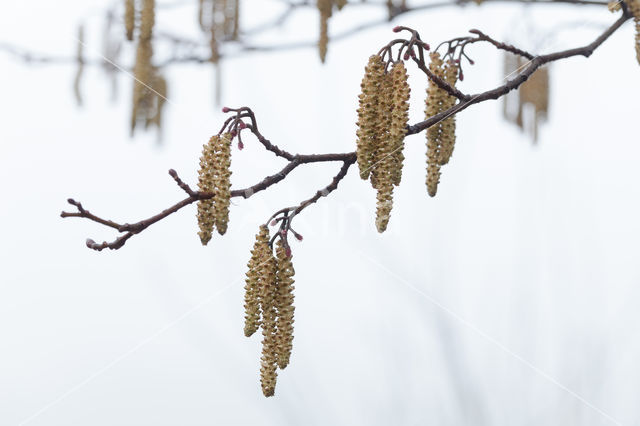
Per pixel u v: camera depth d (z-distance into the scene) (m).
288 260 0.97
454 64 1.01
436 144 1.01
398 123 0.95
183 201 0.95
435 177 1.01
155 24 1.10
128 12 1.10
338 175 0.98
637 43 1.07
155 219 0.94
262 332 0.97
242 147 0.95
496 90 1.02
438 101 1.01
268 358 0.97
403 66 0.95
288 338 0.97
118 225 0.94
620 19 1.08
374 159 0.95
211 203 0.95
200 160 0.95
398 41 0.96
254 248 0.97
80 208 0.93
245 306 0.96
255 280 0.96
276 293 0.97
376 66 0.95
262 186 0.97
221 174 0.95
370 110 0.95
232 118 0.96
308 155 0.98
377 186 0.95
